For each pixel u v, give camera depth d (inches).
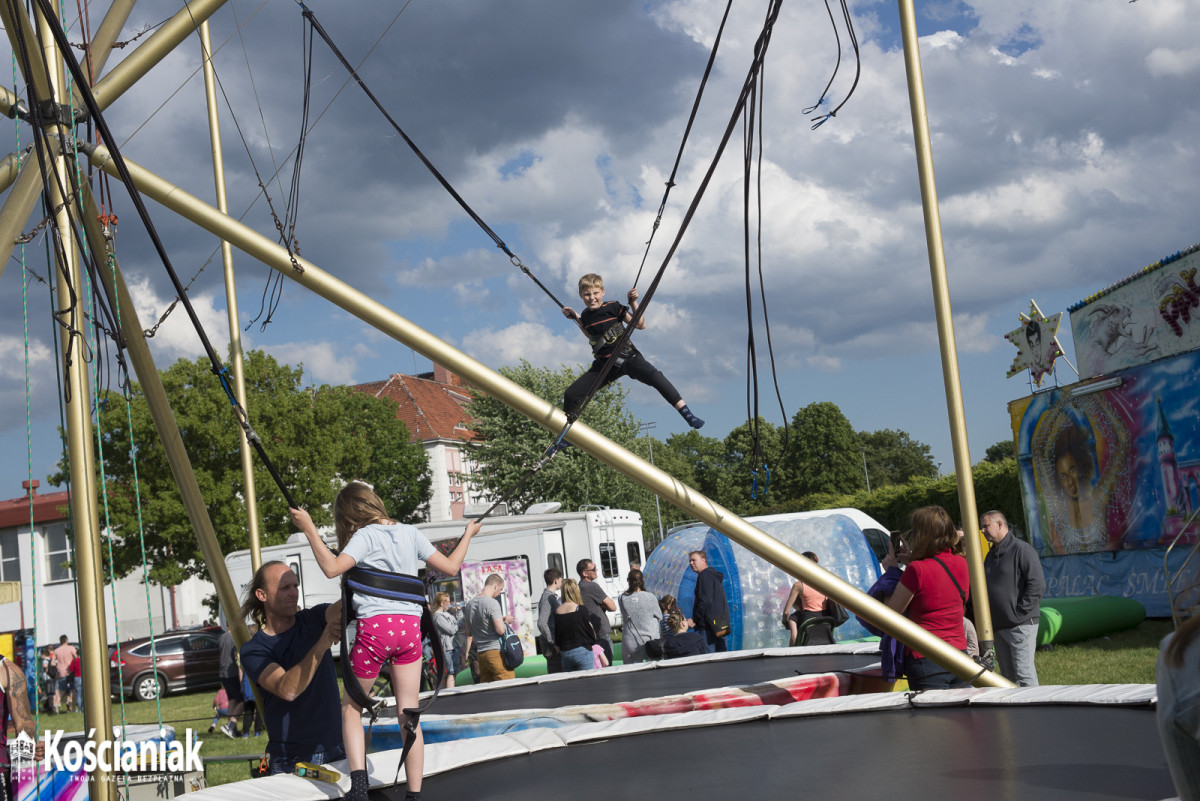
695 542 652.1
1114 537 650.2
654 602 461.4
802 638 456.8
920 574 239.9
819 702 237.6
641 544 932.6
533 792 171.3
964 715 210.4
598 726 232.7
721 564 608.7
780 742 200.2
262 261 216.7
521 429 1631.4
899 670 250.4
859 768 166.6
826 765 172.1
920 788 147.8
